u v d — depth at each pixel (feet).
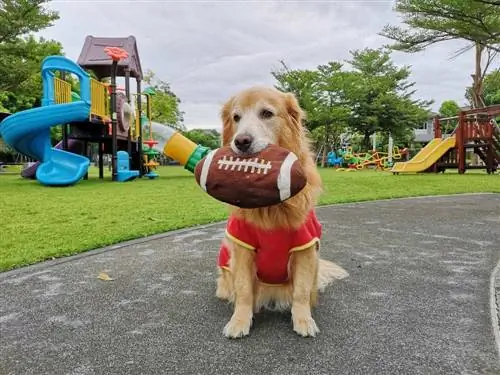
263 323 7.68
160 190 33.01
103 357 6.30
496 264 11.30
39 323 7.58
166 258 12.24
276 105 8.13
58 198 26.81
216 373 5.80
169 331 7.23
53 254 12.41
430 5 37.81
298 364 6.04
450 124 140.97
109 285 9.75
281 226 7.48
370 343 6.70
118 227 16.60
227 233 7.94
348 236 15.25
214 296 9.03
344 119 109.60
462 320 7.56
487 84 92.84
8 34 59.52
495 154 61.36
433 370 5.84
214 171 7.17
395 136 117.50
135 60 57.67
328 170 84.38
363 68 118.52
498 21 36.86
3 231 15.71
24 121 35.65
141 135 54.39
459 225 17.35
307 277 7.66
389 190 32.55
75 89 83.97
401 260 11.84
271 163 6.96
